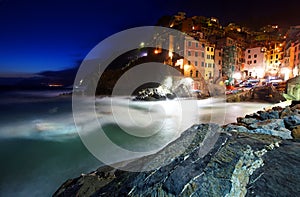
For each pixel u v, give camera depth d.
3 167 11.90
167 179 4.11
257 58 59.78
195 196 3.49
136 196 4.22
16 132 19.61
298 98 30.95
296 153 5.12
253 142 5.59
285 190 3.62
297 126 7.22
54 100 50.38
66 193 6.17
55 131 19.81
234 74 56.56
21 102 47.31
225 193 3.44
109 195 4.93
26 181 10.35
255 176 4.11
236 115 27.39
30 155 13.77
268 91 39.88
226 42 55.38
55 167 11.89
